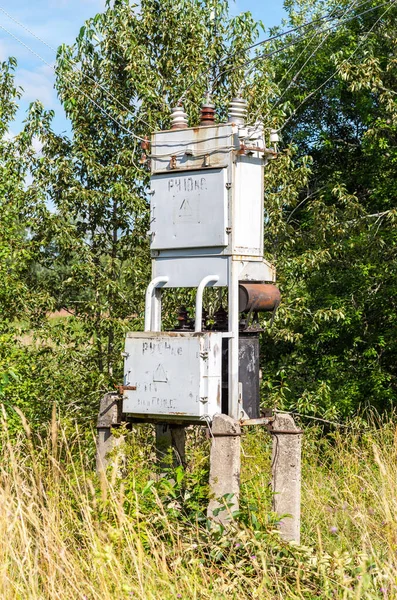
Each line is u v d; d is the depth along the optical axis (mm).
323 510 6824
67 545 5070
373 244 14539
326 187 16516
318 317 12734
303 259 12195
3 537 4629
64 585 4676
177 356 5773
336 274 14938
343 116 17469
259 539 5234
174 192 6195
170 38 11234
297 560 4988
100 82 11180
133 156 10602
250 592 4844
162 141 6273
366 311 15109
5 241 10383
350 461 8883
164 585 4680
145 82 10758
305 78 17141
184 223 6141
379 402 14523
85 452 7320
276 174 11742
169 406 5797
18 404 9008
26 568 4633
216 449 5672
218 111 11398
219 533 5336
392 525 5312
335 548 5883
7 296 10461
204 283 5977
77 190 10703
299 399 12312
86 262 10711
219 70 11484
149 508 5625
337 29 16969
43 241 10898
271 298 6109
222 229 5953
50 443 6977
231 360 5934
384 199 15766
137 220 10891
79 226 11266
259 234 6168
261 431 9734
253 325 6320
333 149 17453
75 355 10820
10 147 11234
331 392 13906
